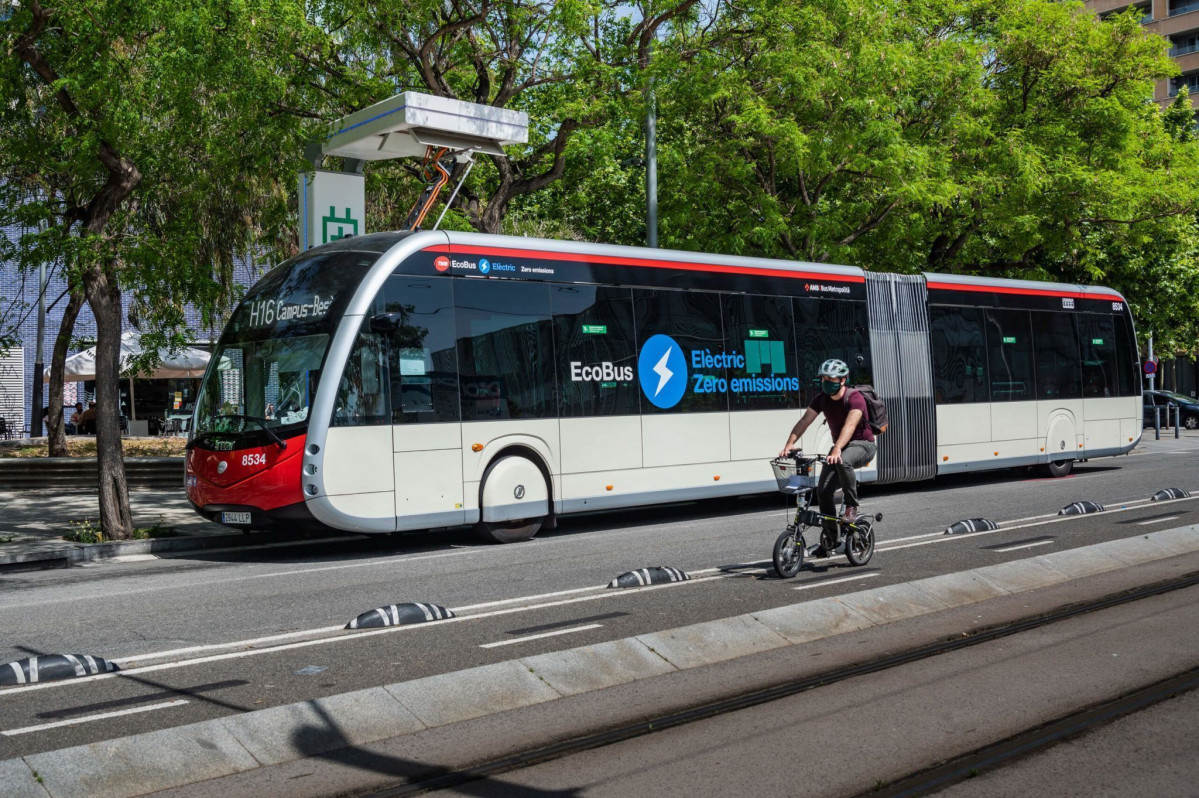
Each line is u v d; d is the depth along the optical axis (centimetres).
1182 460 2420
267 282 1314
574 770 496
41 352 3247
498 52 1906
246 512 1220
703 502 1797
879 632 780
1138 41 2347
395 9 1680
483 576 1045
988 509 1507
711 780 479
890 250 2412
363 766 506
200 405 1301
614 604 869
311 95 1784
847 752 514
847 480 975
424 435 1248
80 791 468
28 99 1393
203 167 1541
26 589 1070
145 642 775
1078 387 2103
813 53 1953
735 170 2078
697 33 2056
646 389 1450
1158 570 1009
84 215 1480
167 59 1292
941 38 2298
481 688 613
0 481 2192
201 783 488
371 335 1221
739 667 684
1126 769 487
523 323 1345
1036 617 815
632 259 1462
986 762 497
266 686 639
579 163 2034
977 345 1922
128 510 1405
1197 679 631
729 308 1562
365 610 880
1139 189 2294
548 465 1350
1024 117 2389
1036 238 2330
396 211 2228
